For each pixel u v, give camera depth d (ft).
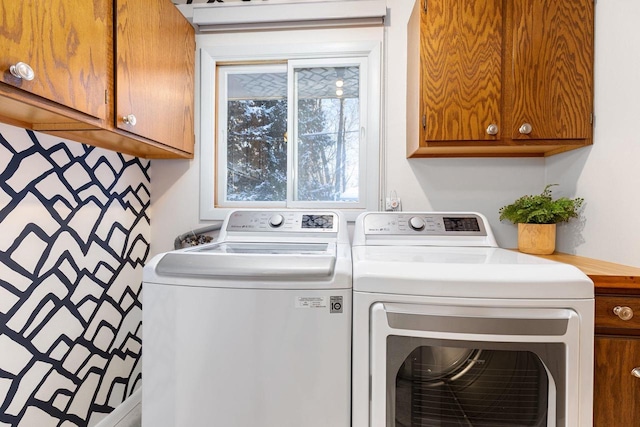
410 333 2.86
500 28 4.44
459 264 2.99
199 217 6.05
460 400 2.97
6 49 2.45
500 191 5.57
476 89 4.48
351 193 6.03
